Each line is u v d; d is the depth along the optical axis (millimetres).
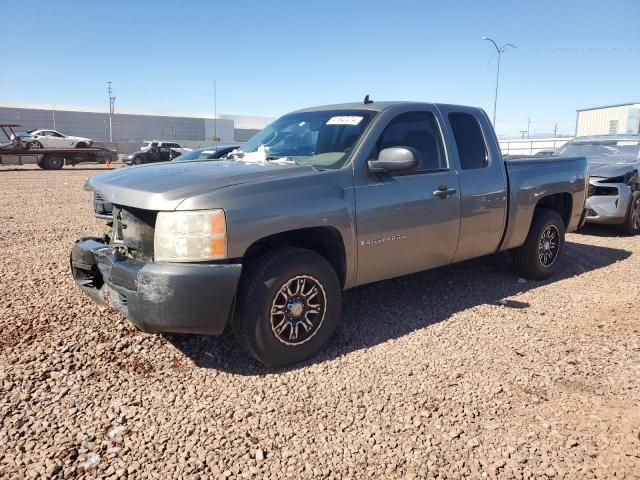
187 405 3273
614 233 9484
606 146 10609
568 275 6387
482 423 3109
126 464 2705
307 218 3707
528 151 35938
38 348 3947
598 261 7164
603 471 2672
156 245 3383
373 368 3797
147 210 3502
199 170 3990
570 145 11352
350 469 2701
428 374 3713
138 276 3324
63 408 3205
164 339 4168
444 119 4926
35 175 25500
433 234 4613
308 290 3820
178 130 99875
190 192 3414
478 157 5156
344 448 2869
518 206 5449
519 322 4727
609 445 2885
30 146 31750
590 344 4246
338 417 3166
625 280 6180
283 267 3607
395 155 4012
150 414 3164
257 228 3475
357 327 4562
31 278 5645
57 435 2932
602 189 8922
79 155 32562
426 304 5184
